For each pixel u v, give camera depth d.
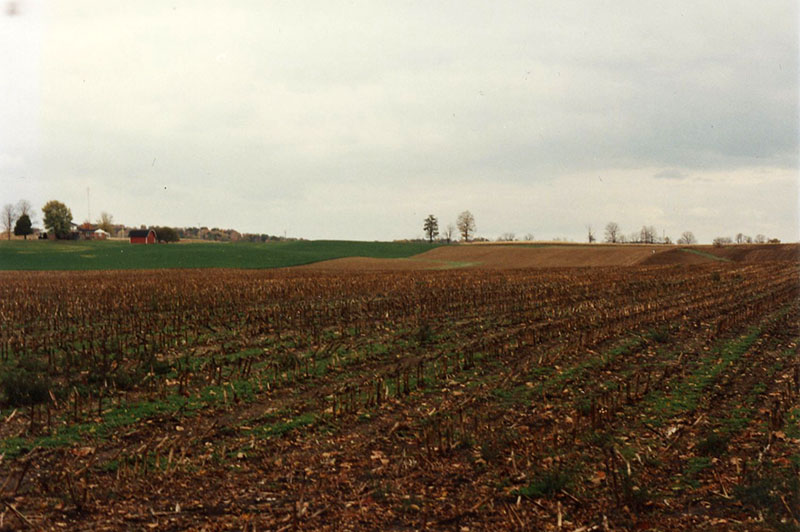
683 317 23.44
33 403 11.46
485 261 90.56
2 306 26.22
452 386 13.16
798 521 6.72
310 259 93.69
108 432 10.09
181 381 12.94
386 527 6.85
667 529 6.74
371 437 9.90
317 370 14.50
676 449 9.16
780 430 9.80
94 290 35.34
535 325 21.56
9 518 7.00
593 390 12.73
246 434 10.02
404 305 26.17
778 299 29.66
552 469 8.21
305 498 7.61
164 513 7.18
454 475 8.29
